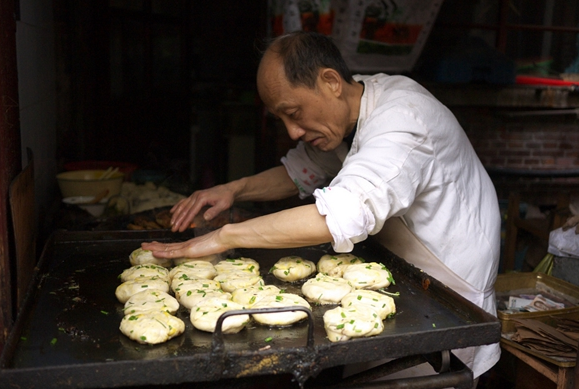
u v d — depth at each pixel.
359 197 1.72
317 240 1.81
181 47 5.48
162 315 1.67
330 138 2.01
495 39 6.30
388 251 2.26
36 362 1.45
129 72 4.93
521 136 6.57
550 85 5.91
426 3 4.96
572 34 6.41
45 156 3.38
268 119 6.06
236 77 6.87
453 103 5.78
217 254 2.36
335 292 1.90
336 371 2.55
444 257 2.14
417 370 2.27
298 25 4.89
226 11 6.70
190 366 1.33
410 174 1.81
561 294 2.95
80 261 2.27
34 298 1.85
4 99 1.78
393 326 1.70
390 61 5.20
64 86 4.07
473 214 2.14
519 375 2.59
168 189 3.97
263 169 6.23
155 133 5.30
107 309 1.82
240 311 1.36
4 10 1.83
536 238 3.91
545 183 6.14
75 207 3.15
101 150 4.71
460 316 1.76
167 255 2.05
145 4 4.96
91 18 4.39
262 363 1.37
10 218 1.85
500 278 3.00
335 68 1.92
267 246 1.88
